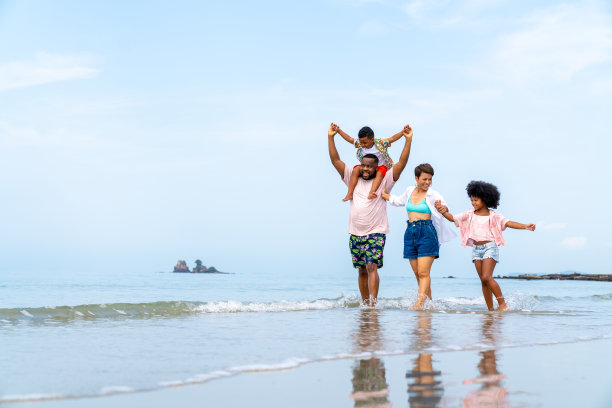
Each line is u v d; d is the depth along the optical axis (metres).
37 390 2.32
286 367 2.88
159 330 4.48
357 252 7.53
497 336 4.21
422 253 7.18
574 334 4.46
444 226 7.40
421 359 3.16
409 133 7.31
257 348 3.50
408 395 2.29
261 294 11.48
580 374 2.76
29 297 9.70
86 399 2.19
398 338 4.02
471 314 6.21
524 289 16.47
